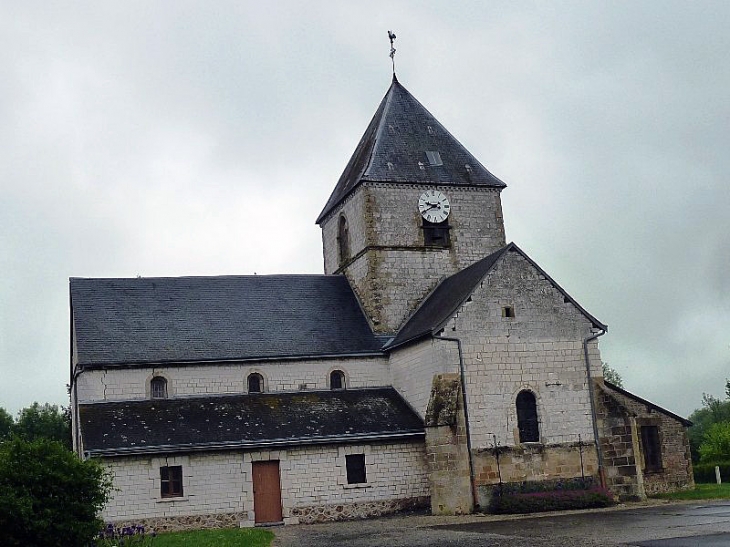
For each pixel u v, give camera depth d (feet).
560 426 114.42
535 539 74.95
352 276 140.26
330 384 125.59
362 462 114.52
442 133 145.38
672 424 129.29
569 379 116.16
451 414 109.19
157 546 84.64
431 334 113.29
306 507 110.93
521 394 114.01
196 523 106.52
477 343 113.19
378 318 131.75
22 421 240.94
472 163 143.02
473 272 122.93
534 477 111.75
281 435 111.55
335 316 133.28
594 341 118.52
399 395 124.26
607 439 115.65
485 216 140.26
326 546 80.43
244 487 108.99
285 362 124.06
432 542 77.92
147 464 105.91
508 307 115.44
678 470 127.95
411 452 116.26
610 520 88.43
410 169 138.21
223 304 130.52
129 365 116.98
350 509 112.57
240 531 99.96
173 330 123.75
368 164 137.08
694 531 73.41
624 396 128.47
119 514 103.71
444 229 138.21
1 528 70.18
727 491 119.44
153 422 111.04
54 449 74.79
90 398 115.34
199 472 107.76
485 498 109.09
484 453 110.22
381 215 135.54
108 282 129.59
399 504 114.42
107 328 121.39
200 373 120.26
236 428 111.86
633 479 114.73
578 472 113.70
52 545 71.26
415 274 135.13
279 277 138.62
